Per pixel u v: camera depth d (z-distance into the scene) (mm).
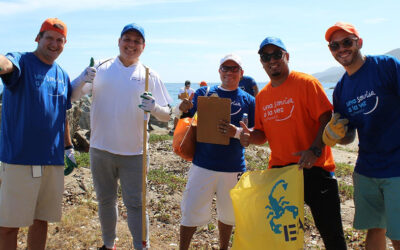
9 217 3680
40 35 3803
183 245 4328
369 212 3734
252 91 8148
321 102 3588
